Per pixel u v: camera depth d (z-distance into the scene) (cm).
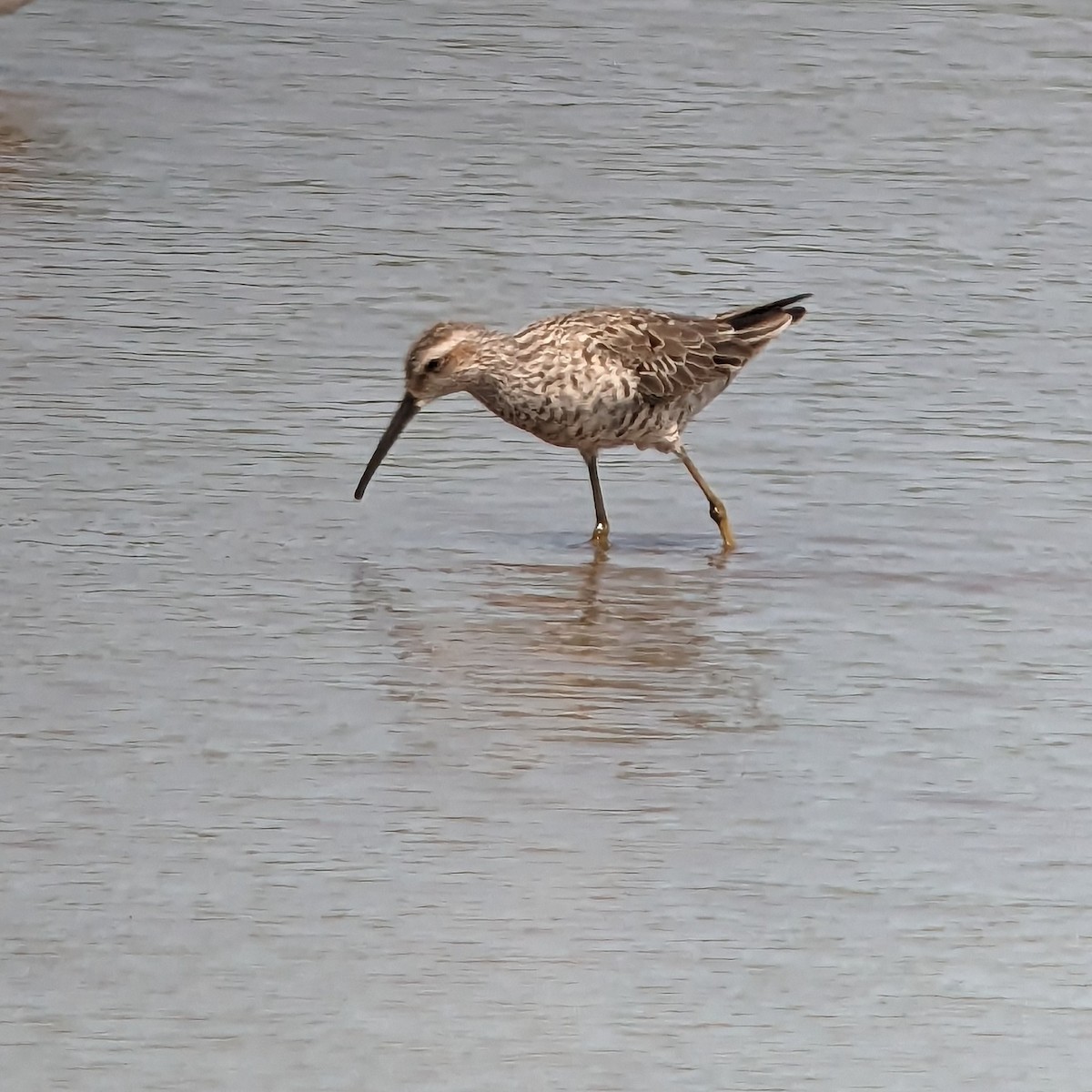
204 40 2544
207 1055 923
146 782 1166
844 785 1195
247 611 1412
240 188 2181
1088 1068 940
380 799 1159
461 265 2027
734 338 1644
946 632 1416
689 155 2294
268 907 1041
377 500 1622
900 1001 988
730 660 1367
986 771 1216
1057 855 1121
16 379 1767
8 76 2422
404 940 1019
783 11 2680
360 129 2333
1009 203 2198
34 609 1392
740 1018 968
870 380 1830
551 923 1039
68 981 973
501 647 1377
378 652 1359
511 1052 934
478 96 2425
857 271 2034
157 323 1888
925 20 2659
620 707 1292
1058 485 1656
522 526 1600
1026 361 1862
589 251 2062
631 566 1525
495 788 1178
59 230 2066
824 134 2356
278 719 1254
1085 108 2436
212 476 1633
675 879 1086
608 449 1673
